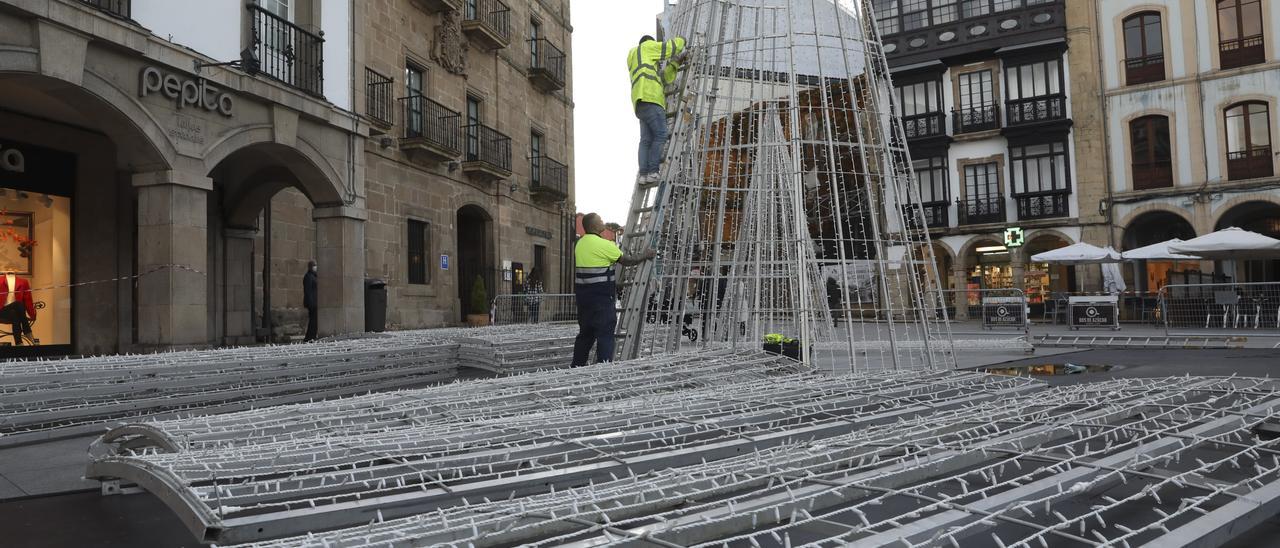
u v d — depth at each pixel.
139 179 10.34
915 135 27.77
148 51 9.91
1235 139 23.41
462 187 20.39
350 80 14.36
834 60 10.80
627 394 4.84
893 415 3.93
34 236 11.84
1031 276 27.20
